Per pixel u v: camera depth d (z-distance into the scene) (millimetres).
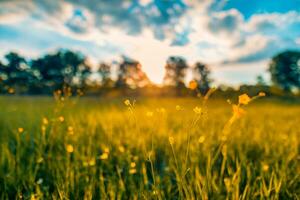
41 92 47281
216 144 3654
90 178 2717
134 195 2211
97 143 3926
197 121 1842
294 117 9430
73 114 6809
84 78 75000
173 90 56125
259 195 2355
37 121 5352
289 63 75812
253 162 3299
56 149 3463
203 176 2568
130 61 76438
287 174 2658
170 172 2957
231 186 2221
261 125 6203
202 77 70625
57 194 2264
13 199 2422
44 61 70375
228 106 14875
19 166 2896
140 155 3432
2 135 4316
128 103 1867
